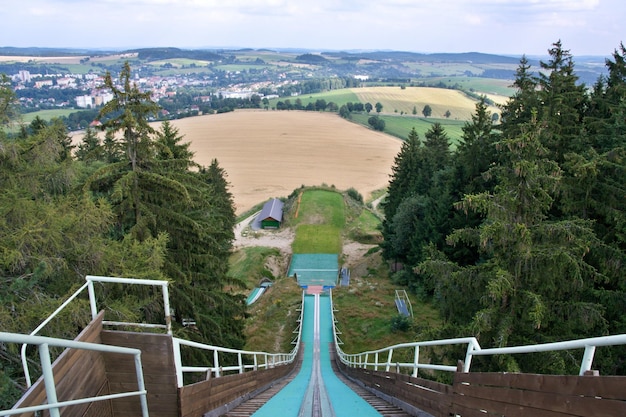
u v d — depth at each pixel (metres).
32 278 9.67
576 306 13.06
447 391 7.05
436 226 32.72
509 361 12.62
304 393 12.59
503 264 13.51
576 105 29.88
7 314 9.44
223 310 21.12
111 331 5.61
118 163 14.92
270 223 65.19
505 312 13.54
